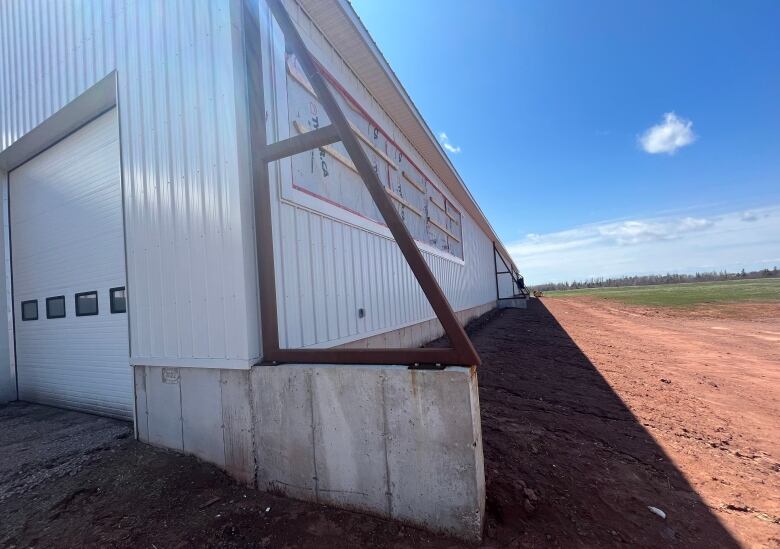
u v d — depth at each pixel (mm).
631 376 6824
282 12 3135
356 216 5605
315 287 4398
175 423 3580
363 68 6109
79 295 5461
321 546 2264
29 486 3094
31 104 5582
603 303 27594
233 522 2516
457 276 12578
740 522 2570
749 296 27000
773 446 3920
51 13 5242
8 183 6832
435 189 10469
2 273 6664
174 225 3605
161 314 3699
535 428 4066
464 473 2262
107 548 2311
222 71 3297
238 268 3125
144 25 3953
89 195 5281
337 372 2637
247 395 3055
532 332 12492
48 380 6027
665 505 2750
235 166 3174
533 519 2473
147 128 3887
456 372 2287
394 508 2457
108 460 3496
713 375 7145
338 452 2633
